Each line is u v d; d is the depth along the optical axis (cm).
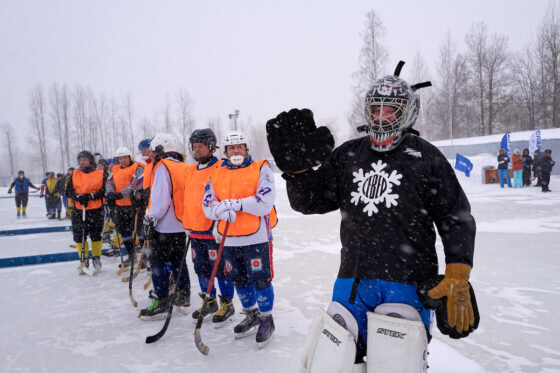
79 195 505
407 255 145
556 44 3155
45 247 683
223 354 269
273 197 290
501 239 616
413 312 139
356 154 160
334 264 505
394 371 133
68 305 386
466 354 251
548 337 274
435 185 144
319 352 147
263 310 282
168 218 349
